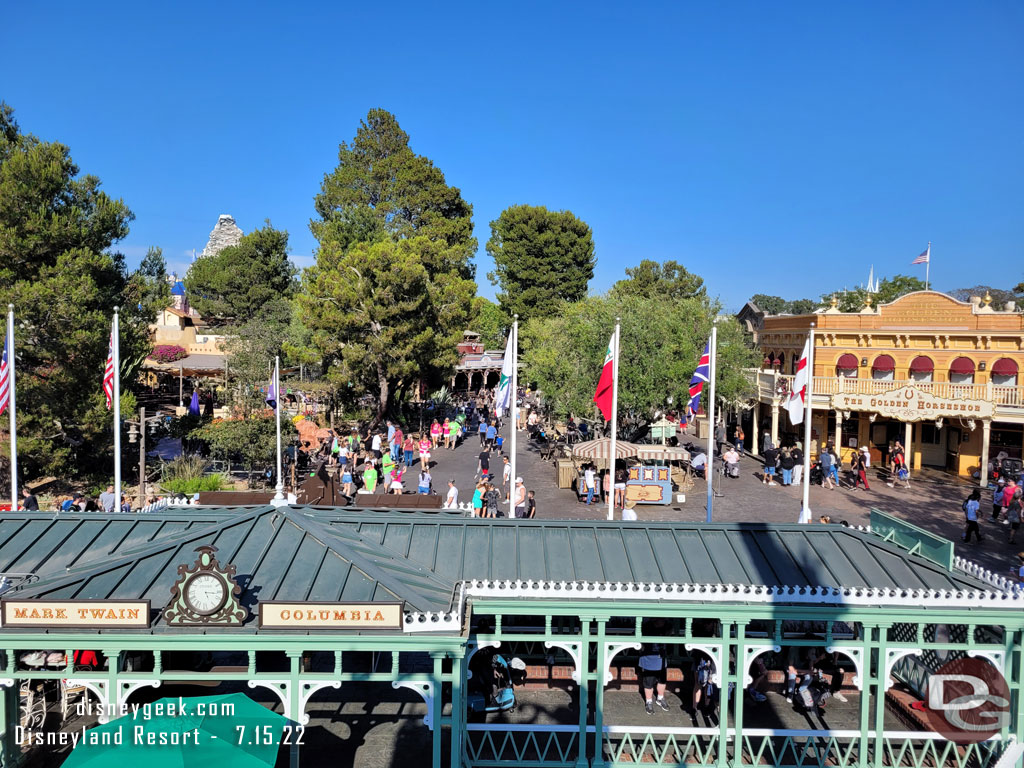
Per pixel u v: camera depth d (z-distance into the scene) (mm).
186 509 14109
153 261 35469
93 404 27172
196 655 12469
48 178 27297
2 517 12109
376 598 9891
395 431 32094
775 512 26109
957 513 26281
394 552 11586
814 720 12516
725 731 11109
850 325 36969
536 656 14141
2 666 9555
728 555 11961
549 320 55656
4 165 27000
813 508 26766
